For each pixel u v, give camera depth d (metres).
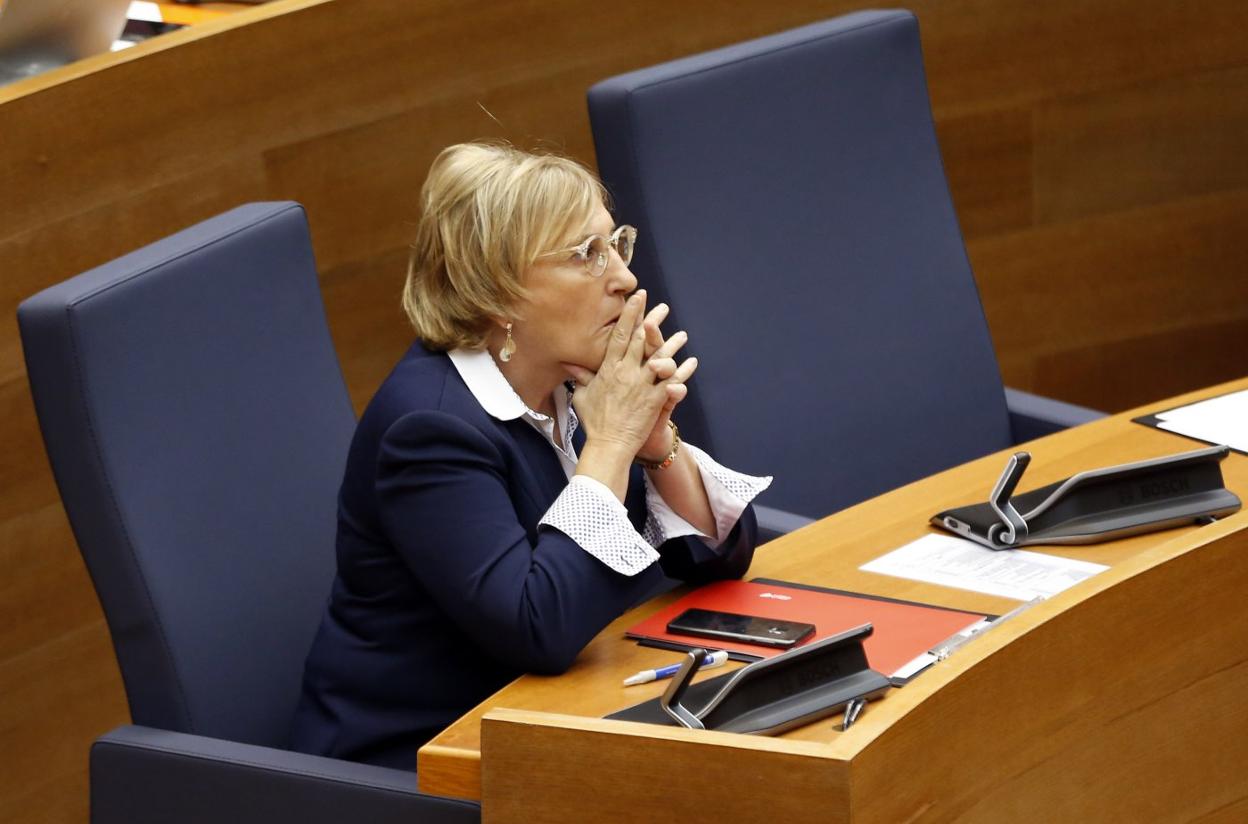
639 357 7.62
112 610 7.98
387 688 7.78
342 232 12.38
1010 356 15.96
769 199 10.95
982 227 15.53
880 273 11.35
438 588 7.30
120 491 7.85
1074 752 6.49
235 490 8.41
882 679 6.58
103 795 7.78
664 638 7.41
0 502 11.05
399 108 12.39
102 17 11.34
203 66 11.35
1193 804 7.01
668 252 10.56
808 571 8.06
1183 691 6.90
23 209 10.56
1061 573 7.68
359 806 7.27
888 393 11.30
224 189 11.61
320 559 8.81
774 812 5.61
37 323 7.77
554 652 7.08
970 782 6.02
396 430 7.37
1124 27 15.48
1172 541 7.02
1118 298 16.17
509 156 7.72
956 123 15.12
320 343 9.15
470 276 7.55
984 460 9.27
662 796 5.79
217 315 8.53
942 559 8.02
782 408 10.87
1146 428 9.47
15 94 10.48
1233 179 16.22
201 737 7.78
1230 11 15.76
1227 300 16.53
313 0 11.88
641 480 8.23
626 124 10.52
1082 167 15.72
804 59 11.20
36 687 11.48
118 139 10.97
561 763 5.95
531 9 12.77
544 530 7.38
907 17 11.66
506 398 7.66
